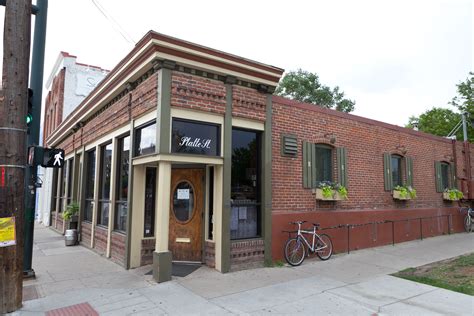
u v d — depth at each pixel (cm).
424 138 1308
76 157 1253
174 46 648
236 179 765
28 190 669
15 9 521
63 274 695
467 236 1289
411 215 1188
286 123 856
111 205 862
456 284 621
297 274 701
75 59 1775
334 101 3053
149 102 693
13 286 493
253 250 752
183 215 782
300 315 476
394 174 1188
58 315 478
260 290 588
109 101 928
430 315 475
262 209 783
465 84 1944
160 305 514
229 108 734
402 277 677
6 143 498
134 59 706
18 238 503
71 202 1245
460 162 1497
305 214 864
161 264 633
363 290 591
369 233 1027
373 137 1091
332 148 977
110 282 636
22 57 521
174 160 646
